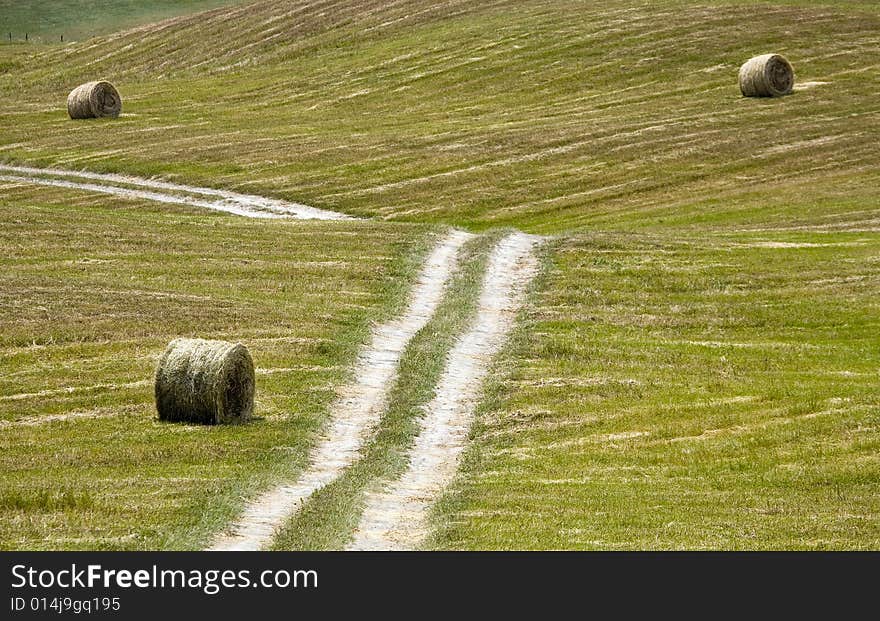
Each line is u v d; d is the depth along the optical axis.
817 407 63.22
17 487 48.59
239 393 59.81
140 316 77.81
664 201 126.38
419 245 102.25
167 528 43.78
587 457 56.22
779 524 46.38
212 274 90.94
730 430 60.16
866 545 43.88
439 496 50.03
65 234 102.06
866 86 170.75
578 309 84.56
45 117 189.12
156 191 140.62
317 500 47.78
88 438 56.59
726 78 180.50
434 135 158.00
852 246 101.06
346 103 188.50
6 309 77.50
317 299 84.94
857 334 79.19
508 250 101.44
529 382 68.56
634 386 67.81
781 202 122.19
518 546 43.12
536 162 142.12
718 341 78.25
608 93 178.88
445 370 70.62
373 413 62.78
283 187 138.38
